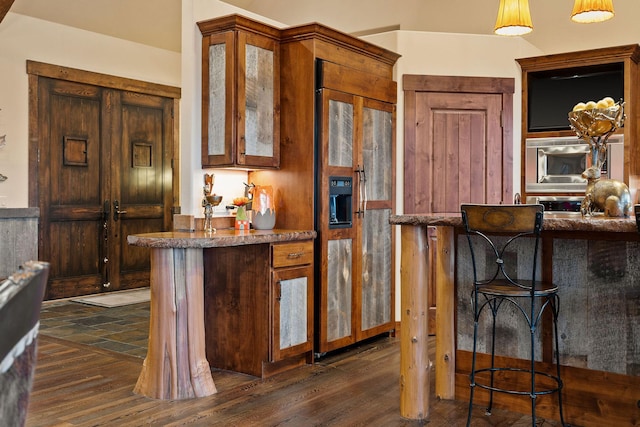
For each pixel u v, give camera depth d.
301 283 3.92
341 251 4.30
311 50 4.07
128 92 6.90
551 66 5.26
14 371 0.74
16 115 5.89
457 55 5.14
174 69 7.39
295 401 3.26
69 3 6.05
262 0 6.74
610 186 2.83
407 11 6.02
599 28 5.51
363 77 4.50
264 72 4.04
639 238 2.70
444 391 3.31
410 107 5.05
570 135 5.24
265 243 3.67
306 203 4.12
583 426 2.89
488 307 3.17
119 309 5.89
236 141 3.83
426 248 3.04
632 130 5.17
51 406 3.14
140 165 7.04
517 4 3.06
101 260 6.70
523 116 5.41
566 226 2.52
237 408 3.14
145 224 7.12
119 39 6.77
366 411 3.11
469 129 5.17
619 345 2.80
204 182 4.01
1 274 5.53
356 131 4.43
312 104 4.08
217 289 3.92
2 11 4.89
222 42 3.87
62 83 6.27
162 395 3.30
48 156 6.17
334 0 6.31
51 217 6.21
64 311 5.78
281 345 3.76
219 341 3.91
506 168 5.21
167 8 6.75
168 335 3.31
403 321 3.03
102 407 3.14
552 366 2.98
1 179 5.74
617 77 5.18
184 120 4.00
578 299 2.90
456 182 5.15
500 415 3.05
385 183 4.80
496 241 3.12
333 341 4.23
